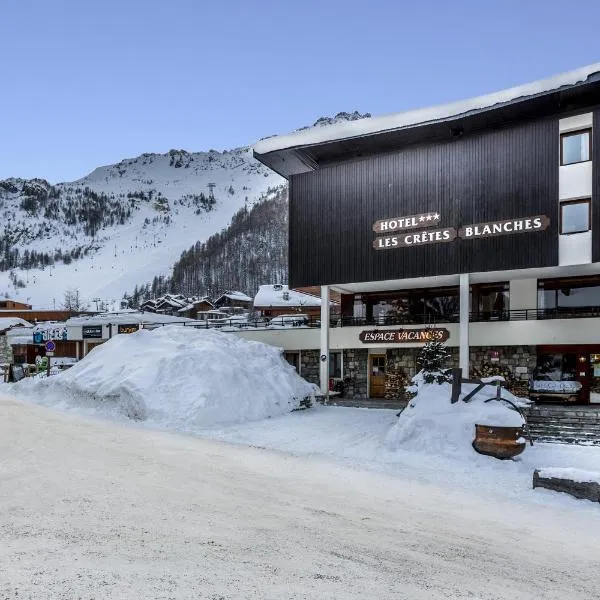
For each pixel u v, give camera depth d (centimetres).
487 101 2345
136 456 1298
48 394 2578
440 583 612
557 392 2389
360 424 2092
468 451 1530
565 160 2309
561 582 664
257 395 2323
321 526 810
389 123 2555
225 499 930
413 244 2578
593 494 1125
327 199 2822
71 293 19912
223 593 511
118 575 535
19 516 739
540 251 2309
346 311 3119
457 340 2581
